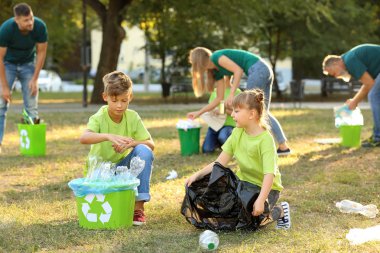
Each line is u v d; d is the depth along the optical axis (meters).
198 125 10.20
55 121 16.55
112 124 6.14
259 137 5.57
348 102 10.76
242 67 9.14
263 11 24.30
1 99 10.11
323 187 7.56
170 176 8.23
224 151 5.82
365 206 6.38
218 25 24.08
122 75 5.93
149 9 23.59
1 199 7.01
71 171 8.89
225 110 9.61
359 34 27.53
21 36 9.98
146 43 27.19
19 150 10.98
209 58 9.23
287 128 14.21
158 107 22.81
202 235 4.99
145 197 5.85
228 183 5.56
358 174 8.33
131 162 5.79
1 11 20.23
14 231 5.53
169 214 6.20
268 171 5.43
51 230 5.57
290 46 28.27
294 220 5.98
